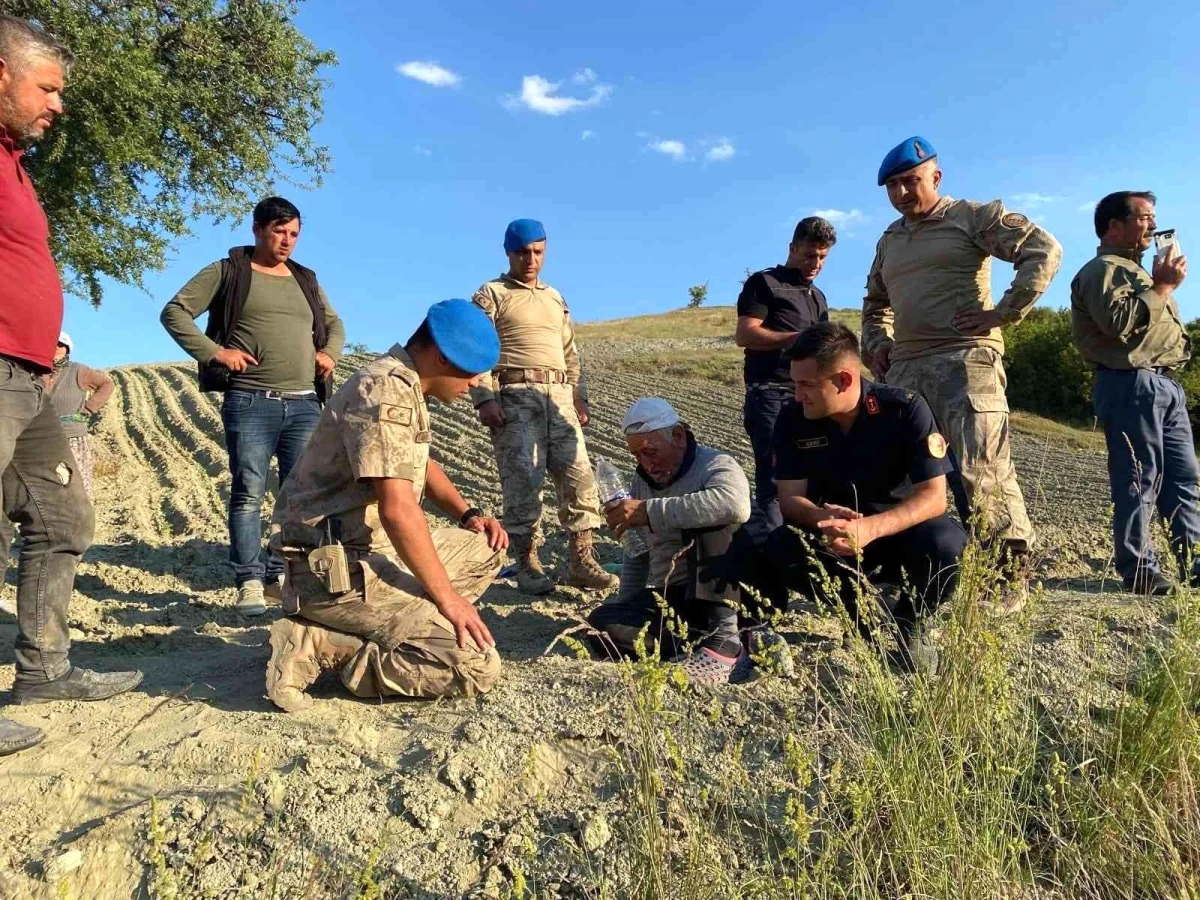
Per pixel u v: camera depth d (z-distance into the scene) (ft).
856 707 9.52
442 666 10.56
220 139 38.58
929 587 11.36
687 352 100.58
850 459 12.18
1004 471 14.42
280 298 17.13
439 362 10.37
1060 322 73.97
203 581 19.19
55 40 9.84
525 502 17.21
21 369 9.93
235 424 16.67
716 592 11.38
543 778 9.21
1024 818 8.55
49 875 8.19
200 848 7.64
